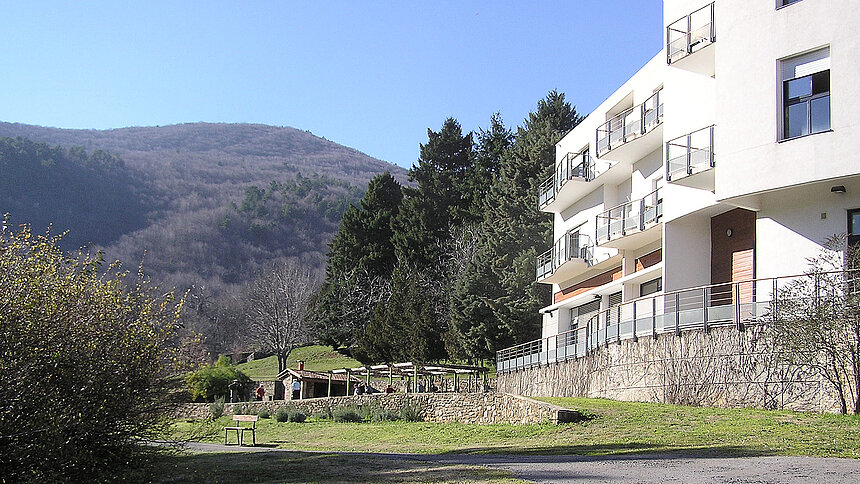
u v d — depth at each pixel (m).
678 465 12.52
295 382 46.97
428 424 30.14
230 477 12.70
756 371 20.97
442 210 75.31
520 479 11.02
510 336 54.59
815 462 12.57
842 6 22.17
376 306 66.44
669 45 28.30
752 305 21.59
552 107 66.88
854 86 21.75
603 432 18.72
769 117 23.38
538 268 46.62
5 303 10.82
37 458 10.96
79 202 104.06
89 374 11.59
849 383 18.53
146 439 13.01
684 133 28.77
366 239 77.62
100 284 12.38
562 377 33.03
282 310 77.44
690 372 22.97
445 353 60.44
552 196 44.03
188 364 13.44
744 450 14.32
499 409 27.56
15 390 10.66
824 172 22.06
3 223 11.62
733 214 27.36
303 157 192.88
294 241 119.50
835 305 18.75
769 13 23.69
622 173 37.72
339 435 28.31
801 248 23.31
